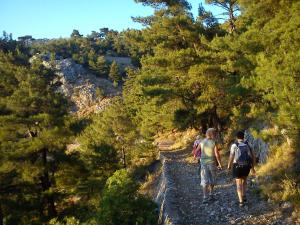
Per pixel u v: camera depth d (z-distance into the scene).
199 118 25.61
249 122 18.48
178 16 25.64
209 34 26.47
